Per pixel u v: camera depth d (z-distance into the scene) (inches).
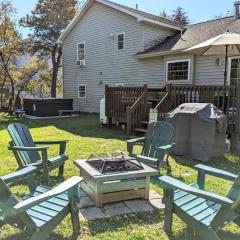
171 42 528.4
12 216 90.9
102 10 617.9
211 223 95.0
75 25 701.9
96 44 645.3
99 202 134.2
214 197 92.1
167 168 180.7
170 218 112.4
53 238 109.5
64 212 106.7
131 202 140.0
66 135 349.1
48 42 888.3
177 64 482.9
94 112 668.7
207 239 96.3
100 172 135.2
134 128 344.5
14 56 741.3
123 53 579.8
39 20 864.9
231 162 223.3
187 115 233.3
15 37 712.4
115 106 390.3
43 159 161.8
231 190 92.4
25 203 88.0
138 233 112.9
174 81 489.1
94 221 121.9
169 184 103.6
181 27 567.8
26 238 109.3
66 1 876.6
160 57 507.8
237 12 502.6
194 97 303.4
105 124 419.5
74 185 102.0
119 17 578.9
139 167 143.6
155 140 190.5
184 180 175.6
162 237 110.1
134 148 273.3
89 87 680.4
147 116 350.9
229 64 416.8
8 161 221.0
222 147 238.7
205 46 283.7
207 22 551.8
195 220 100.0
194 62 458.0
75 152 252.8
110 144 290.0
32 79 916.0
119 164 143.6
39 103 566.6
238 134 258.1
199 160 225.6
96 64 652.1
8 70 722.8
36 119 535.8
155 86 522.6
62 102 594.6
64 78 765.3
